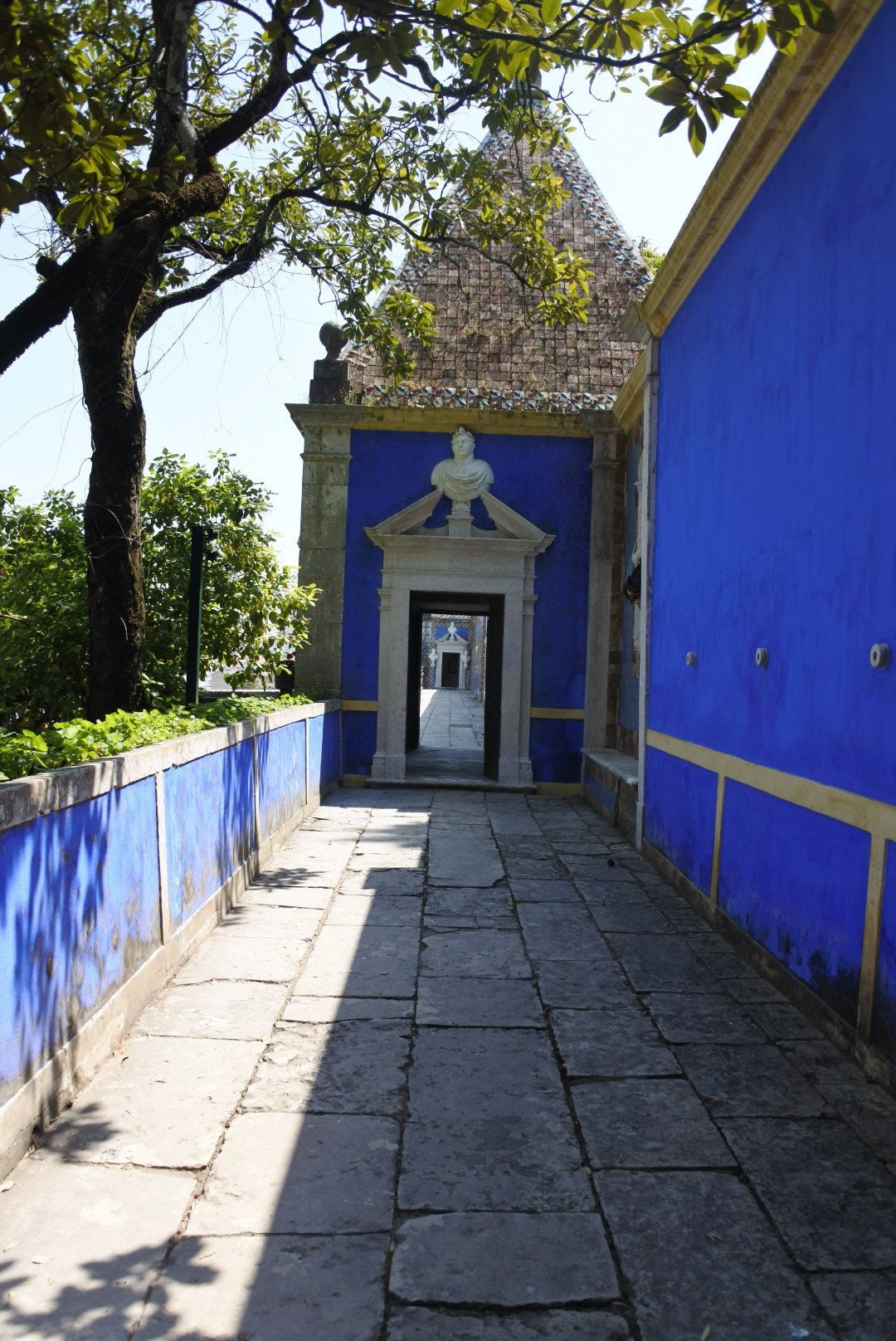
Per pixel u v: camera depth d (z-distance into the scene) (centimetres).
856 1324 255
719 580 669
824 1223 301
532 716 1270
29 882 338
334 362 1257
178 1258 276
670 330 860
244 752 710
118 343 671
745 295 624
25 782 340
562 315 933
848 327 458
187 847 555
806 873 491
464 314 1343
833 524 470
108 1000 420
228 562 997
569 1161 336
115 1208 300
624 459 1252
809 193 513
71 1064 375
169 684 956
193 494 997
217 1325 249
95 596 698
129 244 612
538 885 757
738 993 515
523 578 1260
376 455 1270
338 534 1261
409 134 784
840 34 460
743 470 619
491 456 1270
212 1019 460
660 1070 414
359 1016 470
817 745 480
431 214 835
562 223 1434
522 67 385
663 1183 322
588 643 1256
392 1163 332
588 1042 443
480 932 623
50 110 363
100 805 409
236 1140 345
